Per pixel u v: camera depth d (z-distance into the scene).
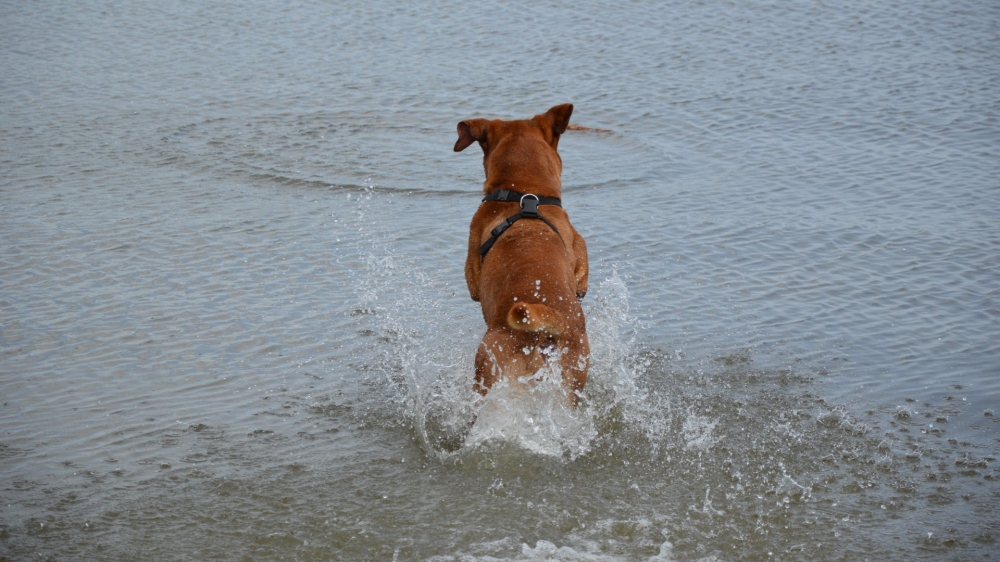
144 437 6.56
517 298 6.33
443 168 13.40
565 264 6.66
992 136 14.52
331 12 24.55
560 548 5.22
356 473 6.13
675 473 6.14
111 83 18.17
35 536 5.34
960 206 11.59
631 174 13.19
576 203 12.00
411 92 17.48
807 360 7.86
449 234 10.79
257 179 12.80
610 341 8.23
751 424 6.81
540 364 6.36
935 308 8.79
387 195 12.23
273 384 7.44
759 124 15.53
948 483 5.97
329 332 8.38
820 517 5.59
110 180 12.67
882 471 6.14
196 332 8.31
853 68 18.95
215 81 18.36
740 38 21.52
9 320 8.44
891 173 12.98
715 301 9.07
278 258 10.05
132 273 9.56
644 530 5.45
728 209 11.68
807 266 9.87
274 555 5.21
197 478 6.03
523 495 5.84
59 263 9.76
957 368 7.65
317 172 13.12
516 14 24.00
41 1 26.36
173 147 14.24
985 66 18.80
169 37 22.16
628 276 9.68
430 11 24.48
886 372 7.62
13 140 14.48
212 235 10.67
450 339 8.27
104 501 5.73
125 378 7.46
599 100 16.95
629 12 24.12
